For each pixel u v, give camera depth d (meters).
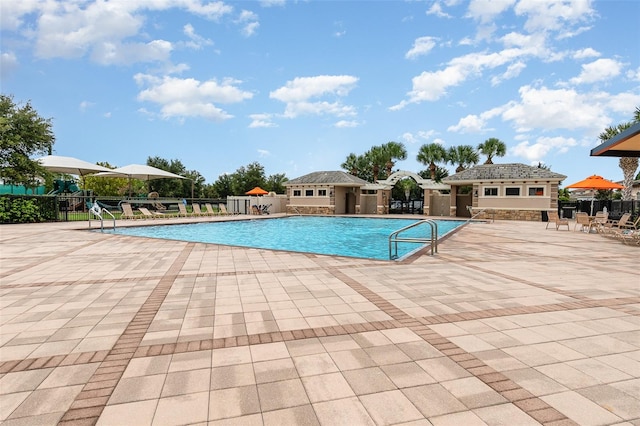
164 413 2.20
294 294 4.99
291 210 33.03
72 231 14.20
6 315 4.08
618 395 2.41
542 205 23.16
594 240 11.91
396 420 2.13
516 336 3.46
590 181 17.67
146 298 4.80
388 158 36.25
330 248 13.37
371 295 4.93
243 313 4.16
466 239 12.25
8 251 9.00
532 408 2.25
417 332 3.56
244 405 2.29
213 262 7.50
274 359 2.96
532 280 5.86
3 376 2.66
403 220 25.53
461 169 33.88
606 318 3.99
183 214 24.58
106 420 2.12
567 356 3.01
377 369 2.78
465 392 2.44
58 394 2.41
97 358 2.97
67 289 5.28
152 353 3.08
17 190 28.19
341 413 2.20
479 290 5.21
